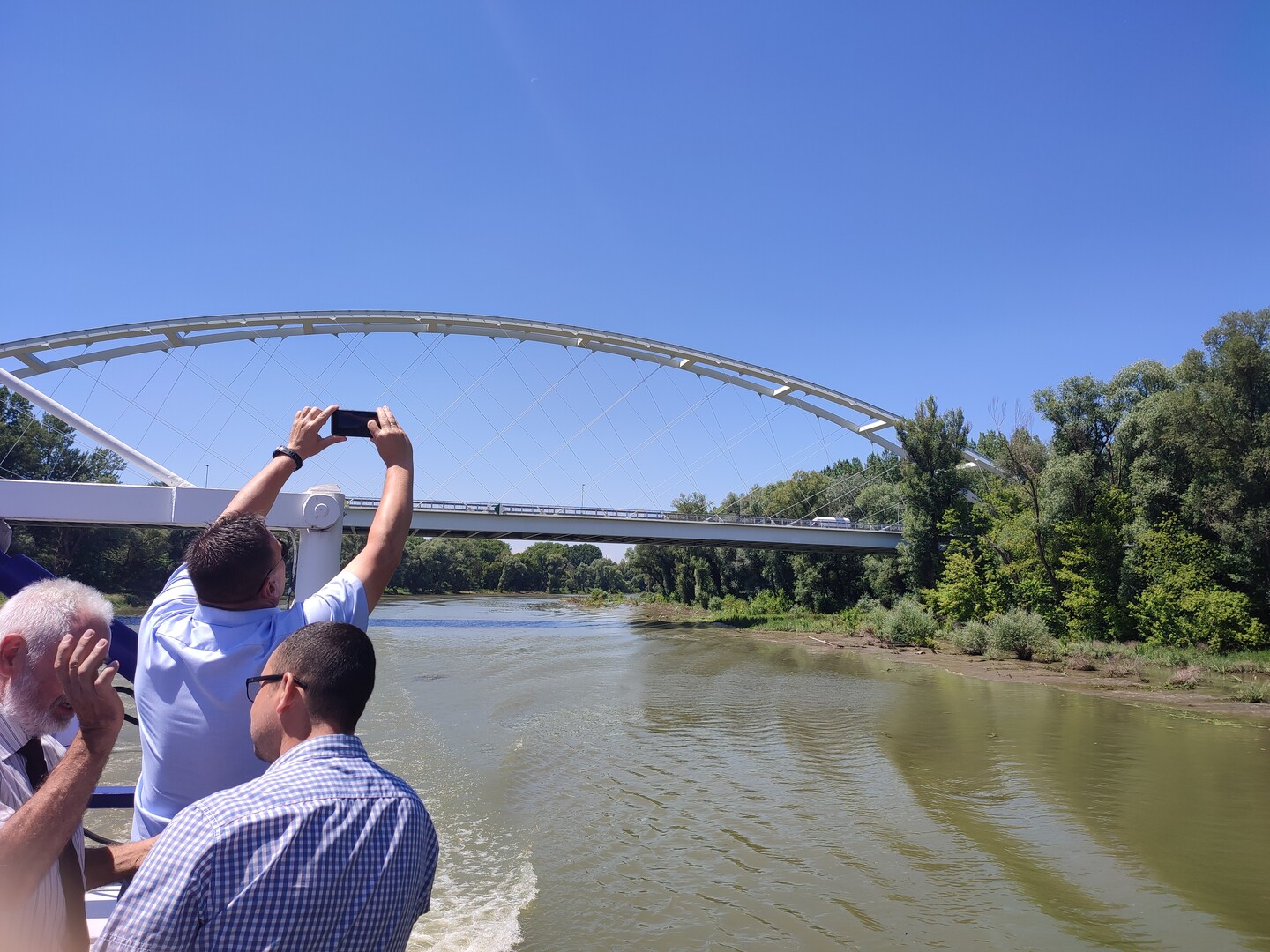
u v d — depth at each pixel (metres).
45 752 1.68
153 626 1.99
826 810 11.86
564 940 7.67
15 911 1.38
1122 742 16.84
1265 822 11.28
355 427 2.58
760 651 38.12
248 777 1.87
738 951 7.50
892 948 7.60
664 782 13.40
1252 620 31.06
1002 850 10.20
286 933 1.36
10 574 2.35
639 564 102.50
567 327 65.81
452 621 59.00
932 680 27.56
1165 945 7.71
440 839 10.48
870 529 53.66
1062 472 38.16
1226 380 33.69
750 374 68.81
